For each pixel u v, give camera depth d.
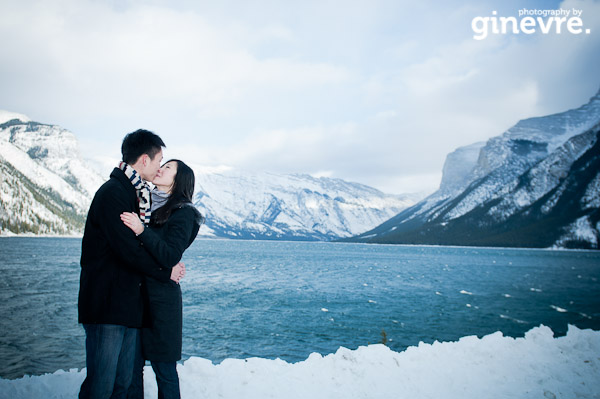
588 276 69.81
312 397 4.08
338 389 4.30
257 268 67.00
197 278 47.62
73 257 67.00
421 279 56.62
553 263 104.81
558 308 34.50
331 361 5.01
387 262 96.94
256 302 31.08
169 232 2.88
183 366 4.52
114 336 2.59
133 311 2.63
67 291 32.78
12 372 14.23
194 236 3.11
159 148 2.85
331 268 73.00
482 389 4.51
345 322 24.41
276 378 4.46
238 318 24.45
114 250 2.55
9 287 34.66
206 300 31.42
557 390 4.58
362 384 4.44
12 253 72.44
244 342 18.88
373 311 28.81
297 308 28.91
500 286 51.12
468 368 5.11
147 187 2.89
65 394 3.91
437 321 26.19
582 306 35.84
